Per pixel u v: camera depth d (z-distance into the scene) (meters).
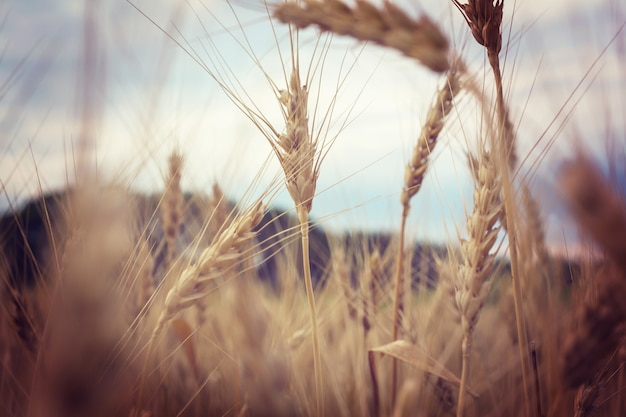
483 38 0.28
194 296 0.29
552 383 0.32
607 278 0.28
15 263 0.31
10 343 0.31
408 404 0.24
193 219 0.41
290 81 0.32
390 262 0.46
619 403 0.33
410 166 0.38
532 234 0.31
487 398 0.40
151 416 0.30
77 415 0.17
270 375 0.20
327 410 0.38
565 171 0.21
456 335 0.43
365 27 0.34
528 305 0.32
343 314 0.47
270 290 0.44
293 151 0.30
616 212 0.20
